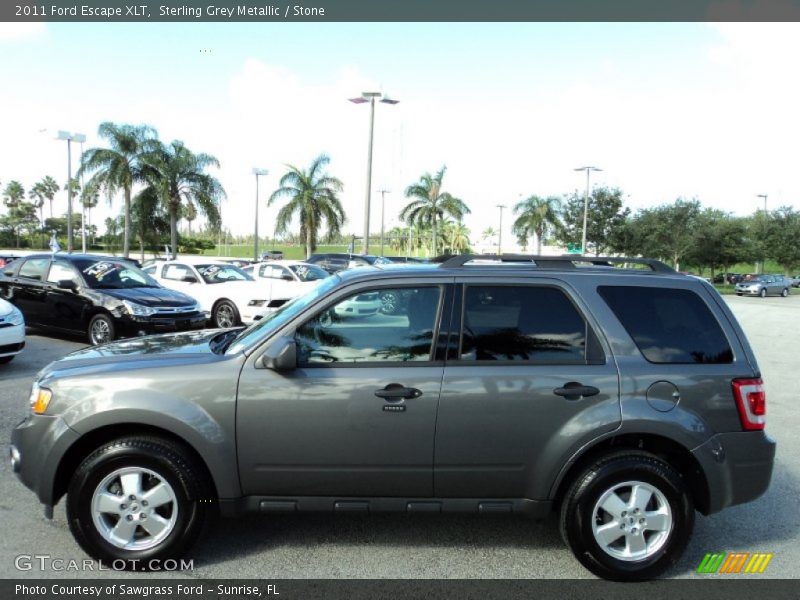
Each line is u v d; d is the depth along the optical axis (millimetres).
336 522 4168
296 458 3453
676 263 44844
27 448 3484
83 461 3439
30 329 12836
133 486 3439
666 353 3590
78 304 10758
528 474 3500
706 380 3541
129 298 10570
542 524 4227
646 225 43750
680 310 3688
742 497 3580
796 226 47812
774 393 9000
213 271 15617
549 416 3461
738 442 3553
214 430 3402
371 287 3613
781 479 5270
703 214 45156
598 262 3908
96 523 3436
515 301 3629
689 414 3500
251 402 3422
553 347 3574
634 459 3480
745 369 3604
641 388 3492
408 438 3451
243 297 14383
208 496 3510
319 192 37125
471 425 3451
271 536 3938
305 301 3775
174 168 35719
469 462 3480
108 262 11695
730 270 74062
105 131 34656
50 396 3465
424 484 3500
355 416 3430
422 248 63281
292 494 3508
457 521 4242
